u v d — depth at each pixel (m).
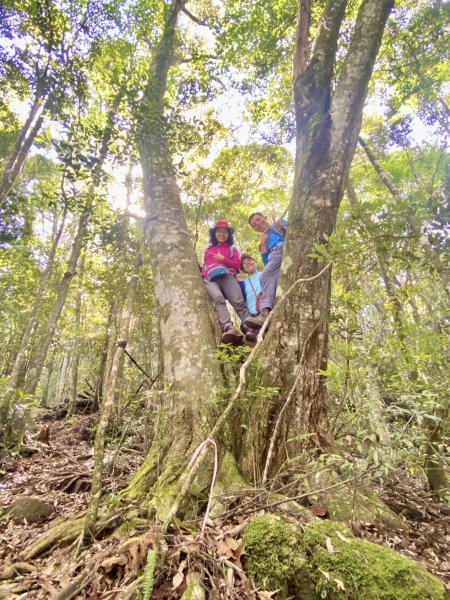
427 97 8.73
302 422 2.79
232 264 4.40
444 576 1.94
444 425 2.92
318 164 3.56
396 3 7.85
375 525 2.29
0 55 6.47
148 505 2.42
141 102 3.86
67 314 14.84
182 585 1.66
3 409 6.38
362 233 2.90
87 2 6.47
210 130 7.20
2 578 2.10
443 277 3.85
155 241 4.09
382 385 2.98
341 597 1.61
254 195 11.74
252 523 1.94
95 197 4.18
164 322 3.58
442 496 2.93
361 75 3.84
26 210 11.70
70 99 5.23
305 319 3.10
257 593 1.65
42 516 3.19
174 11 8.12
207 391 3.00
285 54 8.80
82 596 1.71
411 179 10.62
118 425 5.41
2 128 10.46
